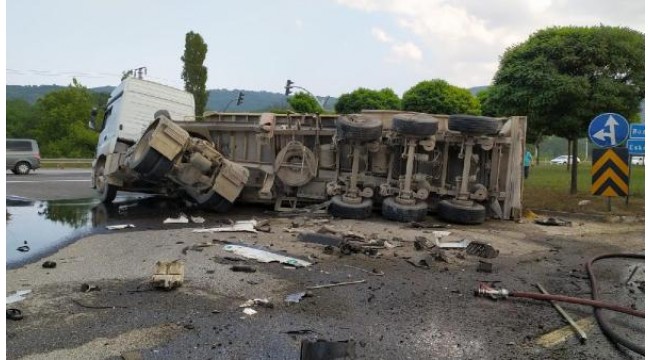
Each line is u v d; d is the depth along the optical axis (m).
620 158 11.20
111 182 11.87
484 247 7.21
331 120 11.11
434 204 10.73
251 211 11.20
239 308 4.77
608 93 13.26
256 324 4.39
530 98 13.79
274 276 5.84
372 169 10.91
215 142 11.93
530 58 14.13
